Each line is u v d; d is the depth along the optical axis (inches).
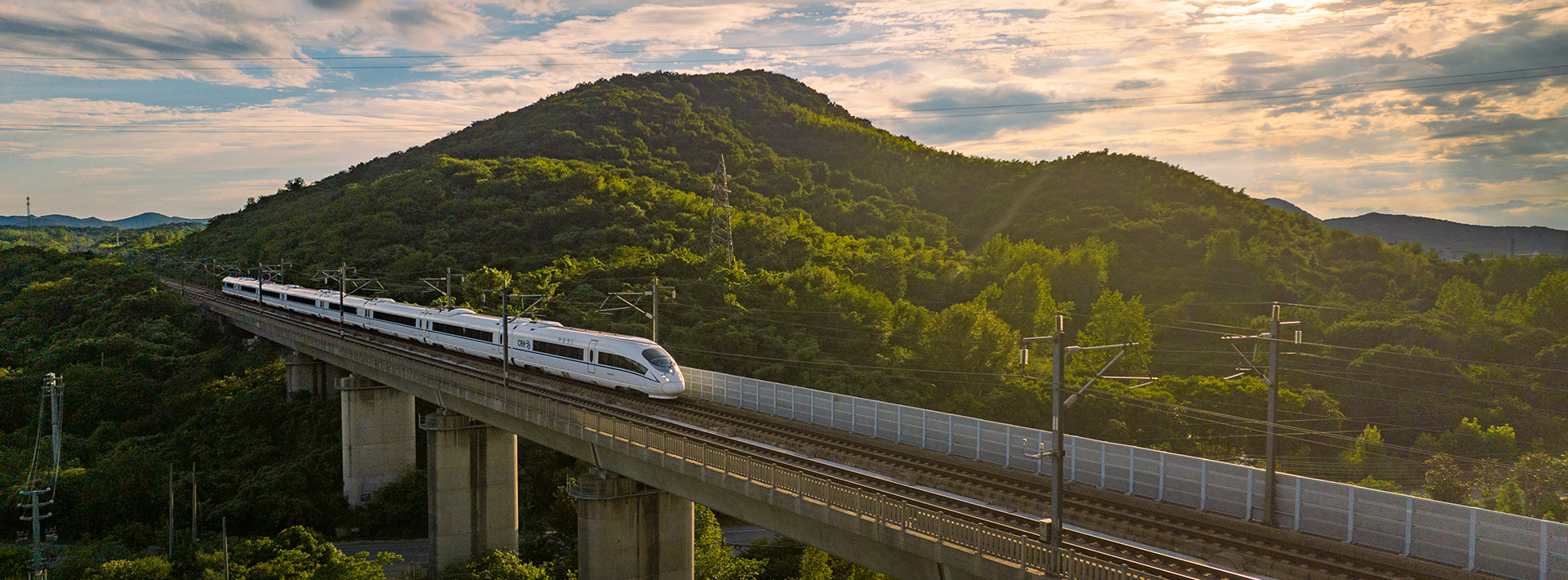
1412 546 1023.0
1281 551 1048.8
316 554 1894.7
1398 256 5708.7
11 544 2600.9
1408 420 3314.5
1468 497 2257.6
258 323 3853.3
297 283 4741.6
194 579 2022.6
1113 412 3125.0
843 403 1737.2
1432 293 5152.6
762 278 4202.8
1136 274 5472.4
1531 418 3157.0
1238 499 1179.3
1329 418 3191.4
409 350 2770.7
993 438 1456.7
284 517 2827.3
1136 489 1288.1
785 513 1318.9
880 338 3705.7
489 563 2204.7
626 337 2100.1
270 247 5689.0
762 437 1673.2
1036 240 6569.9
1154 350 4153.5
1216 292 5098.4
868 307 3971.5
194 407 3631.9
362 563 1910.7
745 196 7027.6
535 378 2297.0
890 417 1643.7
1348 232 6323.8
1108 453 1323.8
